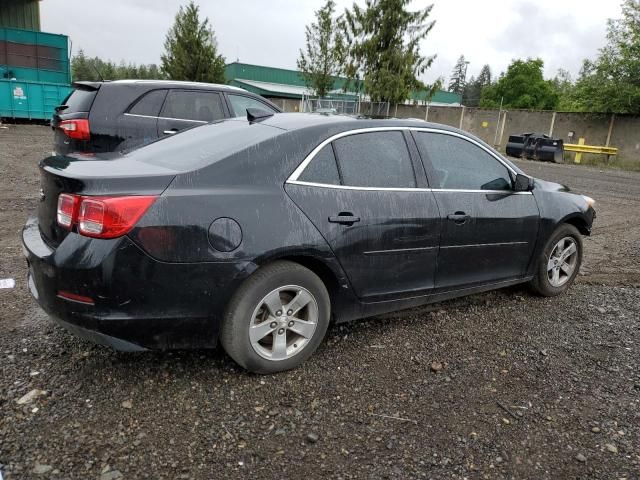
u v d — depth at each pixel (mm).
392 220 3498
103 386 2979
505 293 4953
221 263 2844
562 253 4848
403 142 3768
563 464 2549
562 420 2914
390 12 29406
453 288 4031
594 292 5102
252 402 2918
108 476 2289
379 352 3617
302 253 3115
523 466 2521
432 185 3818
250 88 54094
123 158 3424
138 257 2660
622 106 22234
